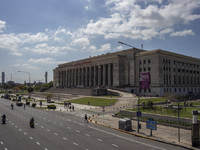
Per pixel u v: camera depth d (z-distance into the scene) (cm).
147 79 2678
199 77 11544
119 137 2267
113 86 10044
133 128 2747
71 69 14188
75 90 11438
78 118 3722
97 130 2641
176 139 2147
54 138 2147
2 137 2172
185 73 10262
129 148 1816
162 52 8662
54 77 16900
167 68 8981
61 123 3131
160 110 3794
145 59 9112
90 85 11950
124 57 10150
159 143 2033
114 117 3800
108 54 11288
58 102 7588
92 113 4456
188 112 3491
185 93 10012
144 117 3428
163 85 8575
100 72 11294
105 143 1978
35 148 1764
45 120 3412
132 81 9638
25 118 3631
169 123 2900
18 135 2273
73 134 2361
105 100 6875
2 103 7362
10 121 3269
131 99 6681
